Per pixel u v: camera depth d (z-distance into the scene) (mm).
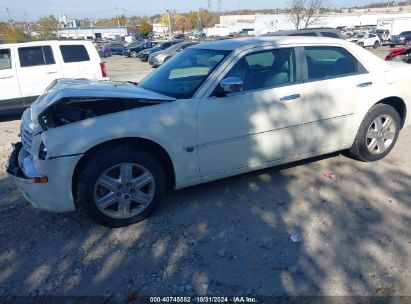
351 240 3100
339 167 4570
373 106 4441
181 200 3877
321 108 4027
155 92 3703
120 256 3014
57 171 3049
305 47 4043
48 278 2787
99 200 3234
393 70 4559
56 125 3160
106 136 3096
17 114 9492
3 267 2934
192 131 3428
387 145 4684
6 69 8672
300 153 4082
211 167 3625
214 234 3266
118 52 43094
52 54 9094
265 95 3717
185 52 4445
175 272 2795
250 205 3732
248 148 3742
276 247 3047
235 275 2740
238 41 4055
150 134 3246
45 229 3449
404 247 2979
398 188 3984
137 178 3334
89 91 3328
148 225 3443
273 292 2561
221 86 3412
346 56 4297
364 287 2572
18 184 3273
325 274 2713
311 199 3809
